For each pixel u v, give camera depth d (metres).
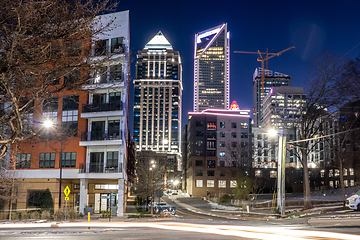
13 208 37.12
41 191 37.75
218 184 98.44
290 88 165.88
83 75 11.64
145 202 53.81
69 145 38.31
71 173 37.81
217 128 102.19
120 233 16.67
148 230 18.69
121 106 38.19
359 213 26.53
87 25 10.35
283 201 31.98
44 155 38.41
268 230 17.44
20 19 9.20
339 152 36.78
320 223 20.84
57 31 9.83
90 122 39.34
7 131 16.61
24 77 10.65
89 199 39.72
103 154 38.62
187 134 118.50
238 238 13.79
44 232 17.59
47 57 10.49
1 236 15.38
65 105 39.25
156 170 47.72
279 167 32.22
